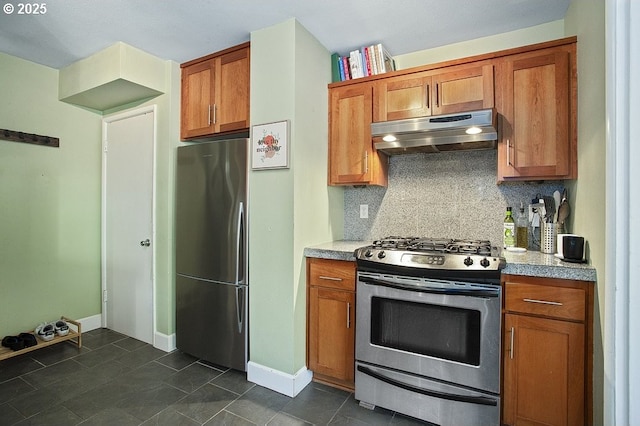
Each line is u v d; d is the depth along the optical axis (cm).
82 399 192
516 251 193
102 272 306
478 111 174
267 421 173
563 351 147
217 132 237
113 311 300
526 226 211
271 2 181
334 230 252
